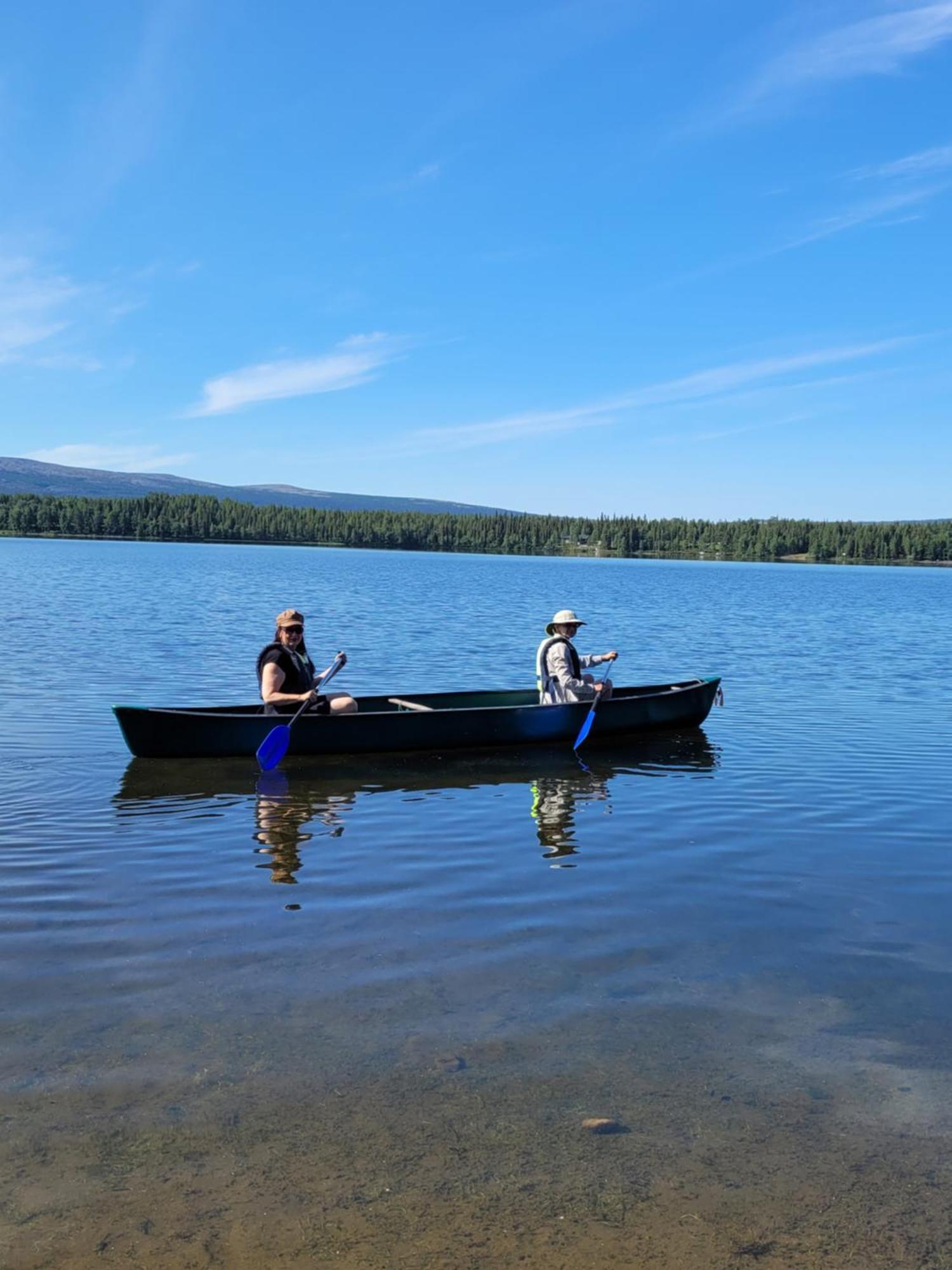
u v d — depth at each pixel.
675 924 5.55
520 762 10.14
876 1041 4.21
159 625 23.50
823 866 6.67
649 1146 3.45
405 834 7.36
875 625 30.92
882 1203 3.17
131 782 8.88
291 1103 3.66
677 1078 3.88
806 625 30.52
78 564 63.25
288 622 10.33
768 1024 4.34
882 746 11.02
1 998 4.45
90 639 19.88
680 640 24.70
